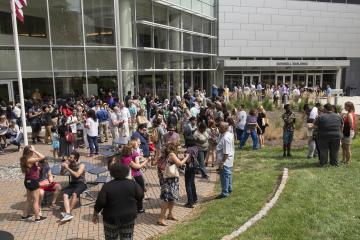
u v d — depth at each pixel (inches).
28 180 297.0
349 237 240.5
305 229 253.6
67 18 785.6
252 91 1205.7
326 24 1721.2
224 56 1558.8
